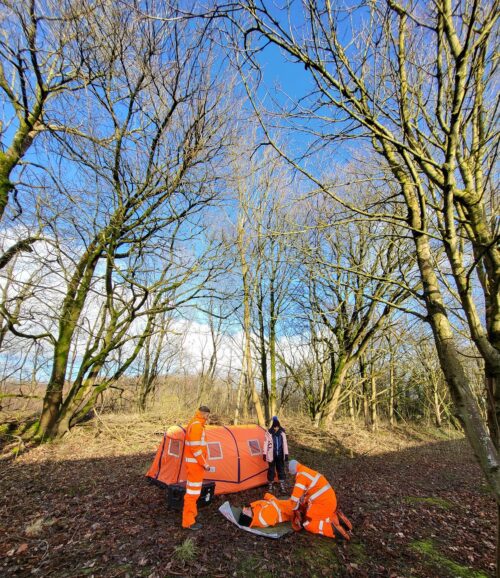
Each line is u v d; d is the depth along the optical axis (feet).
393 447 53.47
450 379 10.10
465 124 11.12
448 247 10.74
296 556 16.28
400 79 11.44
